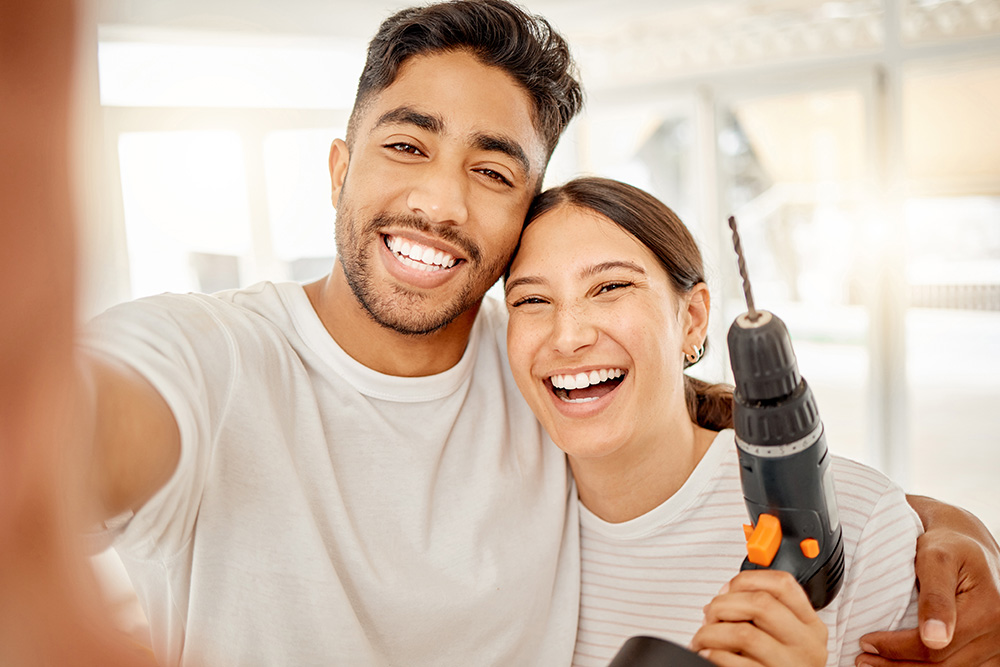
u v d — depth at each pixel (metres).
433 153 1.11
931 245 5.22
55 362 0.26
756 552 0.82
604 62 4.95
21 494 0.26
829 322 4.56
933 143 4.69
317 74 4.41
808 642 0.75
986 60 3.79
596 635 1.19
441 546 1.10
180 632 1.00
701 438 1.24
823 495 0.82
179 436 0.80
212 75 4.18
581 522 1.24
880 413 4.12
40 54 0.24
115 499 0.71
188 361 0.90
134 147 4.04
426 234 1.09
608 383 1.14
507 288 1.15
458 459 1.16
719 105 4.61
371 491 1.09
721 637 0.74
